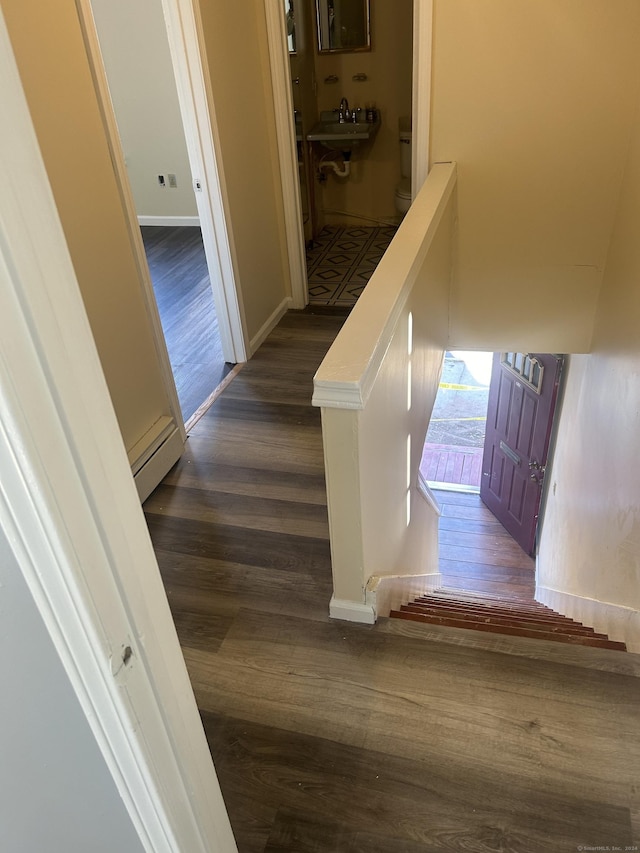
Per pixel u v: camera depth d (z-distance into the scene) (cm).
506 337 360
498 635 195
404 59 505
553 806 149
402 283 187
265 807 154
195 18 283
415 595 287
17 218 51
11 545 63
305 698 180
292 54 464
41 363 55
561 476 409
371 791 156
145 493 271
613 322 295
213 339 409
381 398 181
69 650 70
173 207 620
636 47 273
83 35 212
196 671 191
